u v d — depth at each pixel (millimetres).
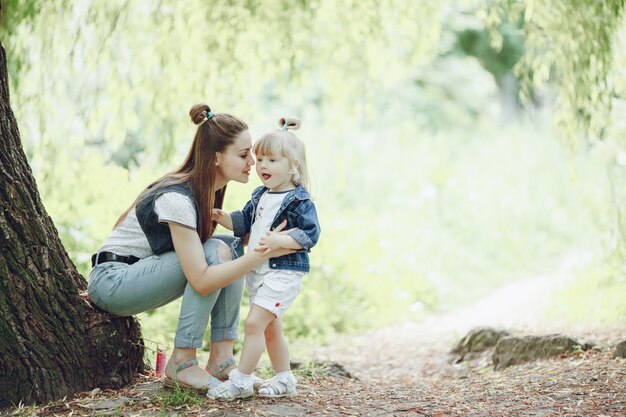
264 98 14336
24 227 3391
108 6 6074
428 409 3459
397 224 10352
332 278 7645
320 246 7852
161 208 3359
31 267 3396
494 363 5074
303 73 6965
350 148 12328
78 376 3479
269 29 6539
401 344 6605
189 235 3344
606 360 4262
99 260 3518
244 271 3311
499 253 10789
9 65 5406
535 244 11242
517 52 16594
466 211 11469
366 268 8180
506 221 11602
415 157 13148
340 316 7305
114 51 6371
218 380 3471
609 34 5551
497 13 6168
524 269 10562
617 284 6793
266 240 3311
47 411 3309
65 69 6211
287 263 3422
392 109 15461
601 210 7734
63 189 6836
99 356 3520
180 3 6301
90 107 6555
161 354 3926
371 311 7629
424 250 9695
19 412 3271
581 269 8211
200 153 3475
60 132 6520
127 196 6754
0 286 3332
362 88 7297
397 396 3852
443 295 8812
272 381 3568
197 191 3451
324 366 4664
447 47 15672
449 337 6688
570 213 11812
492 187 12523
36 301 3398
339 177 8984
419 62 7168
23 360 3365
